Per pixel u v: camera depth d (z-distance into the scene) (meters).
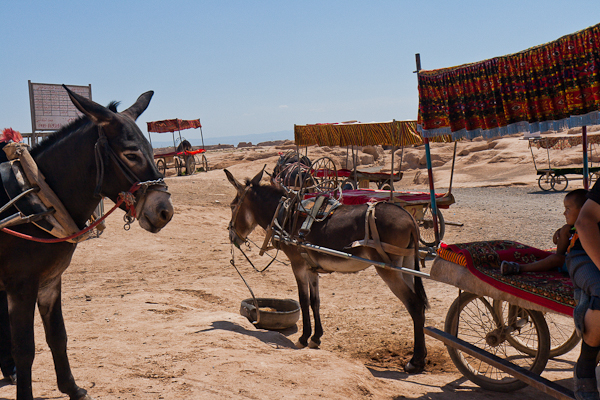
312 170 11.25
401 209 5.97
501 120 5.64
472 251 4.66
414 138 9.97
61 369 4.01
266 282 10.05
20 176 3.58
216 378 4.60
